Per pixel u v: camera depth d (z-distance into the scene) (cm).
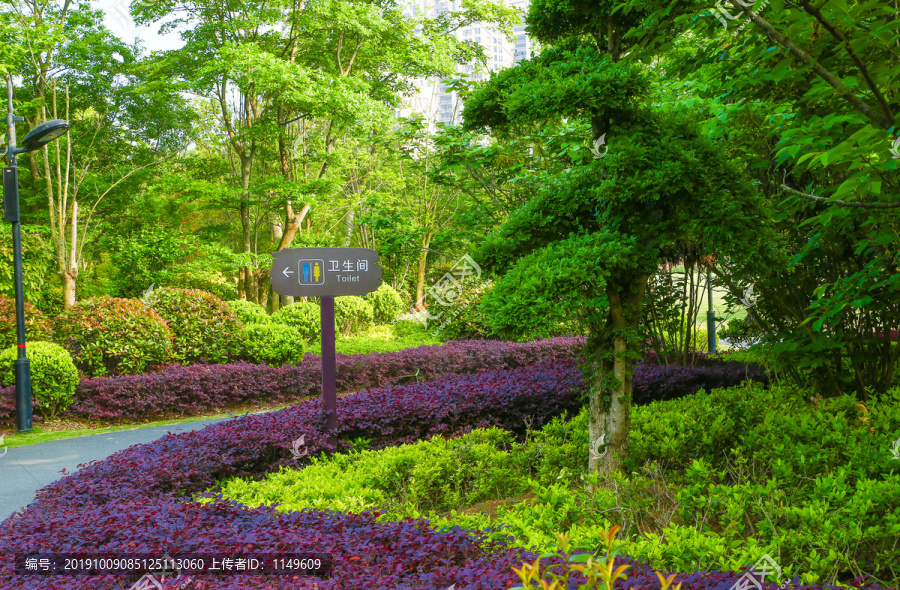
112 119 1641
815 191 408
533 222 389
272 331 1038
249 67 1255
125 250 1334
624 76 345
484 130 474
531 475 453
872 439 364
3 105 1179
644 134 363
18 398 732
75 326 891
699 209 339
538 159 612
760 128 427
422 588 199
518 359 1168
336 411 552
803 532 261
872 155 239
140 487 376
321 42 1586
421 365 1081
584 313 397
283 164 1577
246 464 473
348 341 1370
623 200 341
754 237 343
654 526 319
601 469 397
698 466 330
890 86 262
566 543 132
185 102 1625
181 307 1003
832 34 232
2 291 1033
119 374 903
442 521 287
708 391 673
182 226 1823
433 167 623
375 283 568
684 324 846
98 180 1557
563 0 392
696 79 489
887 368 524
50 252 1142
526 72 401
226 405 923
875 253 441
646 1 299
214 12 1436
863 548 277
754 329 646
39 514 324
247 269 1620
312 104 1338
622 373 396
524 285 328
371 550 238
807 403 512
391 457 445
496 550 245
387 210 716
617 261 336
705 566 235
